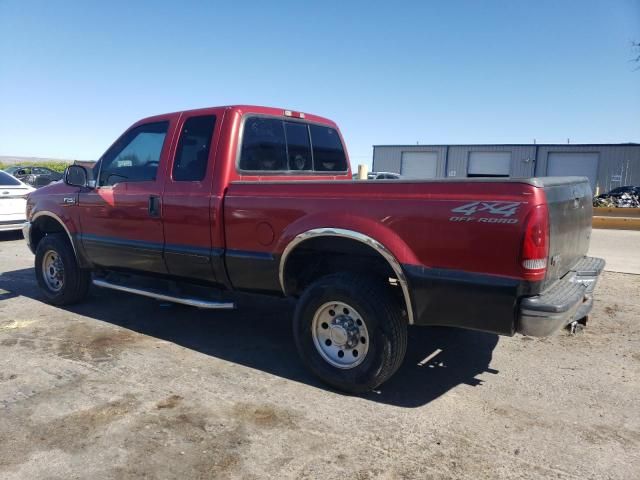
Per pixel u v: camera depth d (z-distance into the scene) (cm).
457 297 338
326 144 590
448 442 324
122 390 390
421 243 346
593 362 460
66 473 287
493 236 322
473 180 330
